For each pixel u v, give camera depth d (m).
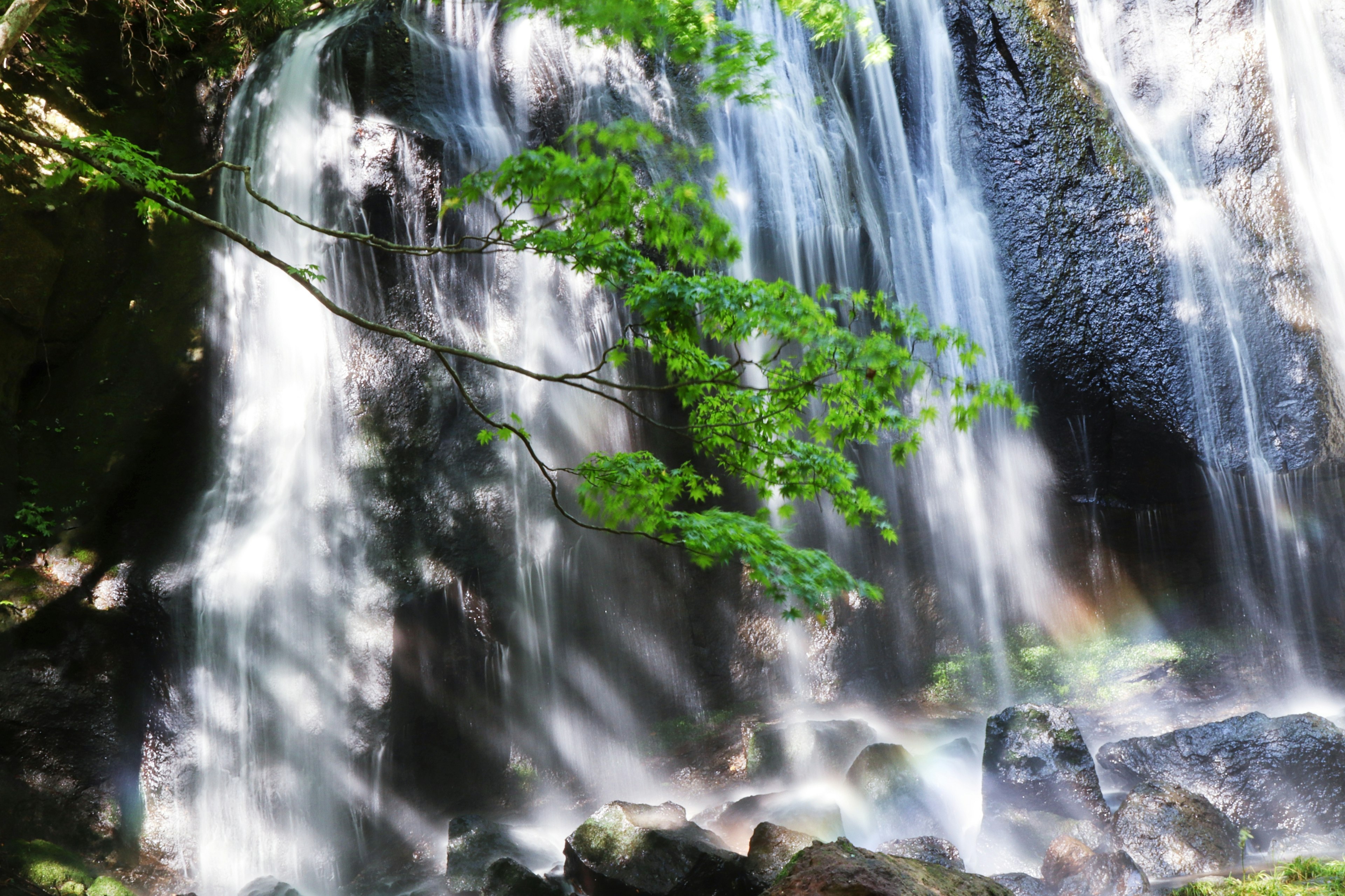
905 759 9.66
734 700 14.61
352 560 12.66
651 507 6.36
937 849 7.55
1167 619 14.31
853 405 6.25
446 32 14.05
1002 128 13.97
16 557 12.41
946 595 14.81
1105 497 13.97
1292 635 13.47
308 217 13.62
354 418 13.24
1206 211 13.57
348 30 13.55
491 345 13.09
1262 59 13.75
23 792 11.23
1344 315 13.24
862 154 14.63
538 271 12.92
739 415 6.42
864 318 13.57
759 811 9.52
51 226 13.75
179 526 13.12
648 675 14.38
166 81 15.53
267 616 12.49
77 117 14.45
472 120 13.48
